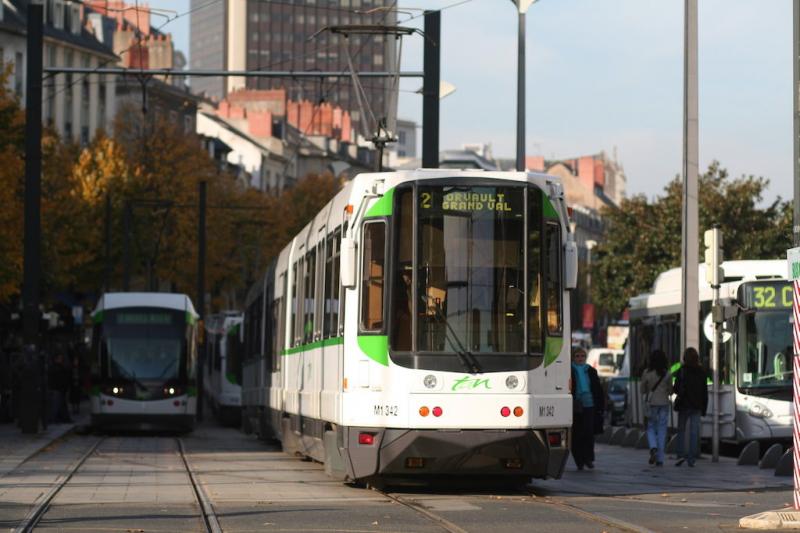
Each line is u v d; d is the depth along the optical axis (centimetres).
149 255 14625
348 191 4075
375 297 3875
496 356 3816
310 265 4994
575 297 3966
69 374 9250
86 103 19988
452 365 3797
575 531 2969
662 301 7181
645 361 7531
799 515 3041
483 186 3866
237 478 4572
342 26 6000
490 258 3844
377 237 3888
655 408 5406
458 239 3844
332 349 4216
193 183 15512
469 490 4078
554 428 3859
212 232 15750
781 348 6356
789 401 6328
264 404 6875
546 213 3894
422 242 3838
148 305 8788
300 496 3847
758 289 6362
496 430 3797
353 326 3909
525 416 3809
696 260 5922
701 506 3591
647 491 4128
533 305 3856
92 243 14100
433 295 3822
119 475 4722
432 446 3778
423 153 6047
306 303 5081
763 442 6450
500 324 3828
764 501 3772
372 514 3328
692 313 5900
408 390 3797
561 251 3912
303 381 5041
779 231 13950
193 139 16500
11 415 8481
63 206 12569
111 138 15100
